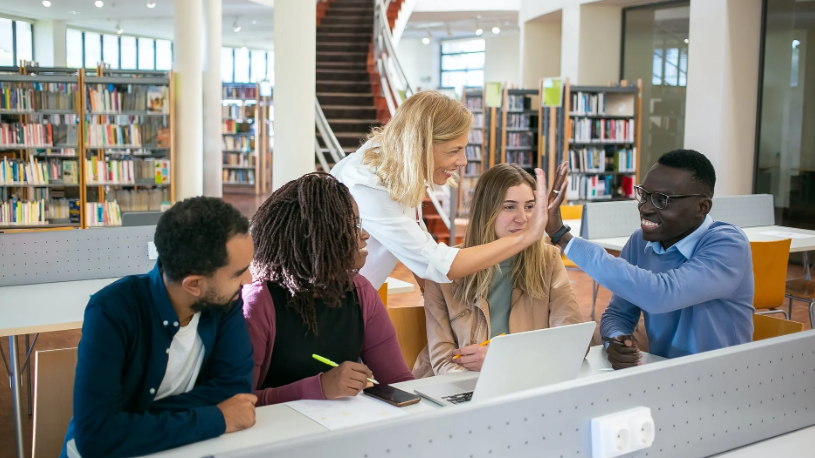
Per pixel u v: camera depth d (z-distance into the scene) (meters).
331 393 1.76
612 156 10.13
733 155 8.59
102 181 8.90
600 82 10.91
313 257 1.81
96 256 3.64
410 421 1.17
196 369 1.63
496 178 2.45
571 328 1.68
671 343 2.38
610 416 1.37
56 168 8.77
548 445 1.31
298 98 6.84
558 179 2.19
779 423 1.67
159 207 9.25
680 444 1.49
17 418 2.92
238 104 16.47
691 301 2.15
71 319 2.76
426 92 2.30
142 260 3.75
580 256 2.15
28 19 15.80
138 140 9.06
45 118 9.29
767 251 4.31
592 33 10.80
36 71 9.27
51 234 3.52
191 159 9.64
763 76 8.58
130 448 1.45
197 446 1.50
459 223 9.87
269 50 20.88
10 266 3.43
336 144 8.94
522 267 2.43
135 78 8.91
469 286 2.41
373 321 2.04
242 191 15.94
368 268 2.54
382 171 2.28
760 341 1.65
